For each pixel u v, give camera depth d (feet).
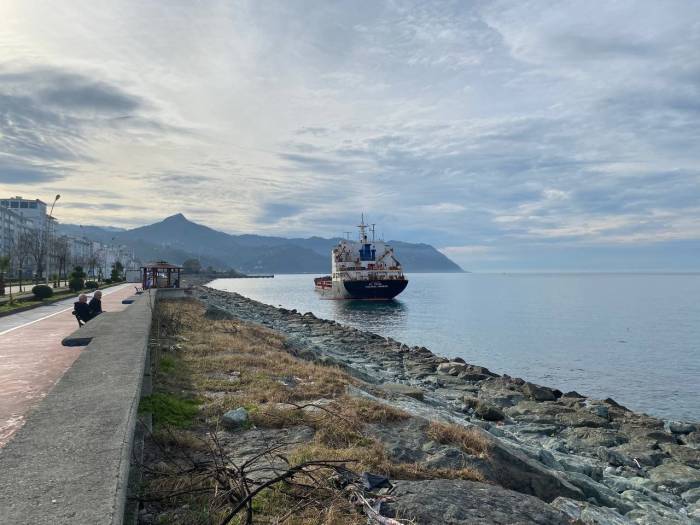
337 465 20.74
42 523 9.18
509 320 214.69
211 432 25.21
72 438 13.75
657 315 242.17
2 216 429.38
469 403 56.75
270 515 16.22
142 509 16.12
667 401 79.56
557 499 23.89
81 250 611.88
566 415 56.24
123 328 39.40
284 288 617.21
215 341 56.13
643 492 35.65
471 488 19.61
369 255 338.34
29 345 54.24
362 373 65.31
